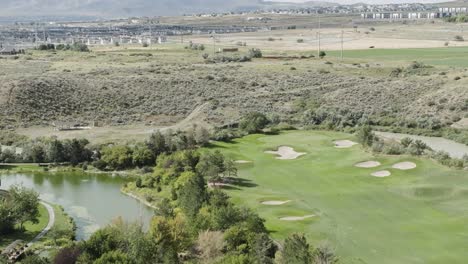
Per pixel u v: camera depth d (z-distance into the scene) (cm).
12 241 6244
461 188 7575
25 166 9794
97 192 8419
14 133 11644
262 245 5372
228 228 5834
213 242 5478
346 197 7556
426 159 9031
